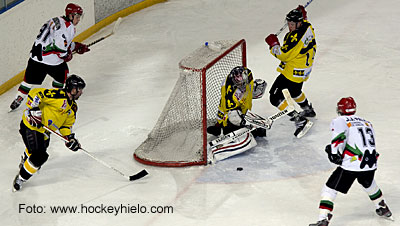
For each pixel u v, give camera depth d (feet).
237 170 59.98
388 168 58.90
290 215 51.67
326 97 78.07
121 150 65.16
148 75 88.38
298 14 62.75
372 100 76.59
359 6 120.26
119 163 62.23
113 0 112.88
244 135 62.59
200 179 58.44
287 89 62.34
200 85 59.67
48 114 53.98
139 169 60.90
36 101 53.83
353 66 89.25
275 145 65.26
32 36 87.56
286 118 72.08
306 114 70.54
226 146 61.62
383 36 102.27
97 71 90.38
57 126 55.11
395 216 50.88
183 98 63.57
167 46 101.14
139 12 120.37
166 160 61.16
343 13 116.06
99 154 64.23
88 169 61.16
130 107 76.95
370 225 49.90
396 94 78.43
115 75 88.69
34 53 72.64
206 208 53.31
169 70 90.43
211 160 61.11
